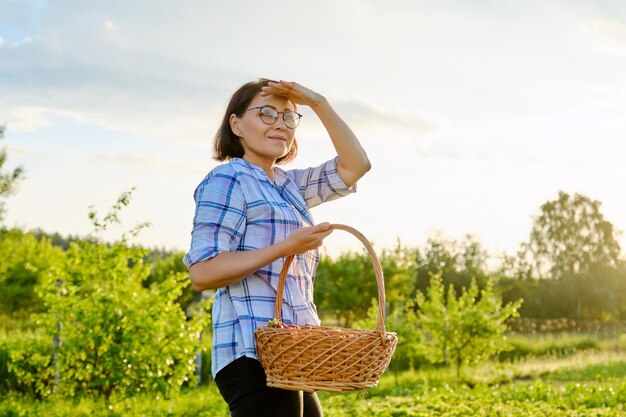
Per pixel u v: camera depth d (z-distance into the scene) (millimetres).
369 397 13016
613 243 80500
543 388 12750
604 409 10539
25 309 26859
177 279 10961
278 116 2959
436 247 54812
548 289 68375
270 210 2801
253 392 2678
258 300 2742
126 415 10281
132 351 10258
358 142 3158
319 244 2646
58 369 10664
